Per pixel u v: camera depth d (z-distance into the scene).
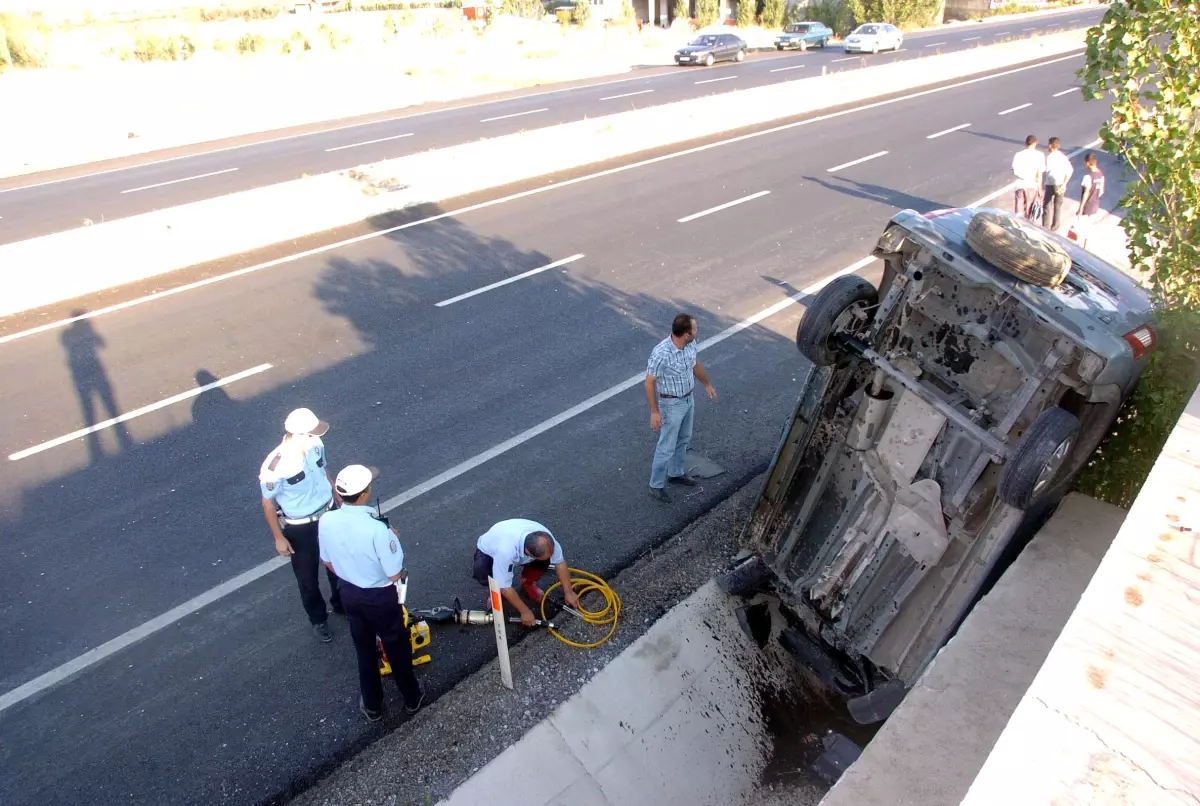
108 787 4.35
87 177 17.48
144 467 7.08
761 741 4.95
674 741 4.78
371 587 4.28
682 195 14.59
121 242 12.58
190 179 16.80
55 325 9.93
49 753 4.54
